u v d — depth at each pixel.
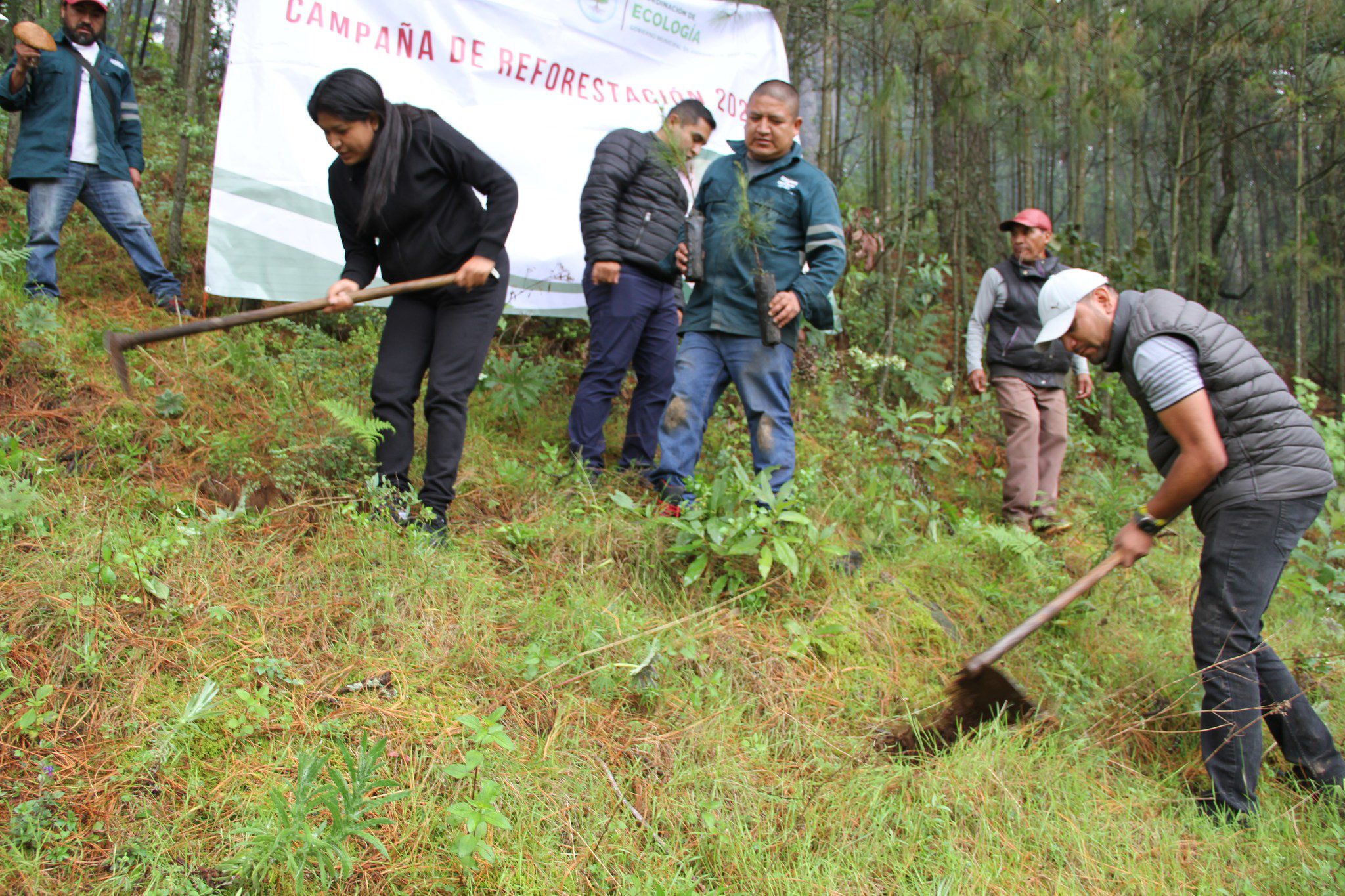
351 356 4.64
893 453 5.05
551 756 2.50
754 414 3.97
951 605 3.88
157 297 4.79
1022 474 5.05
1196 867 2.56
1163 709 3.34
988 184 9.34
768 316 3.71
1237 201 12.37
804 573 3.56
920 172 7.95
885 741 2.92
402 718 2.51
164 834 2.06
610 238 4.16
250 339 4.33
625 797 2.47
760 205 3.93
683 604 3.39
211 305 5.05
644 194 4.29
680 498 3.89
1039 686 3.42
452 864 2.13
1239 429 2.87
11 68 4.32
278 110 4.65
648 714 2.81
